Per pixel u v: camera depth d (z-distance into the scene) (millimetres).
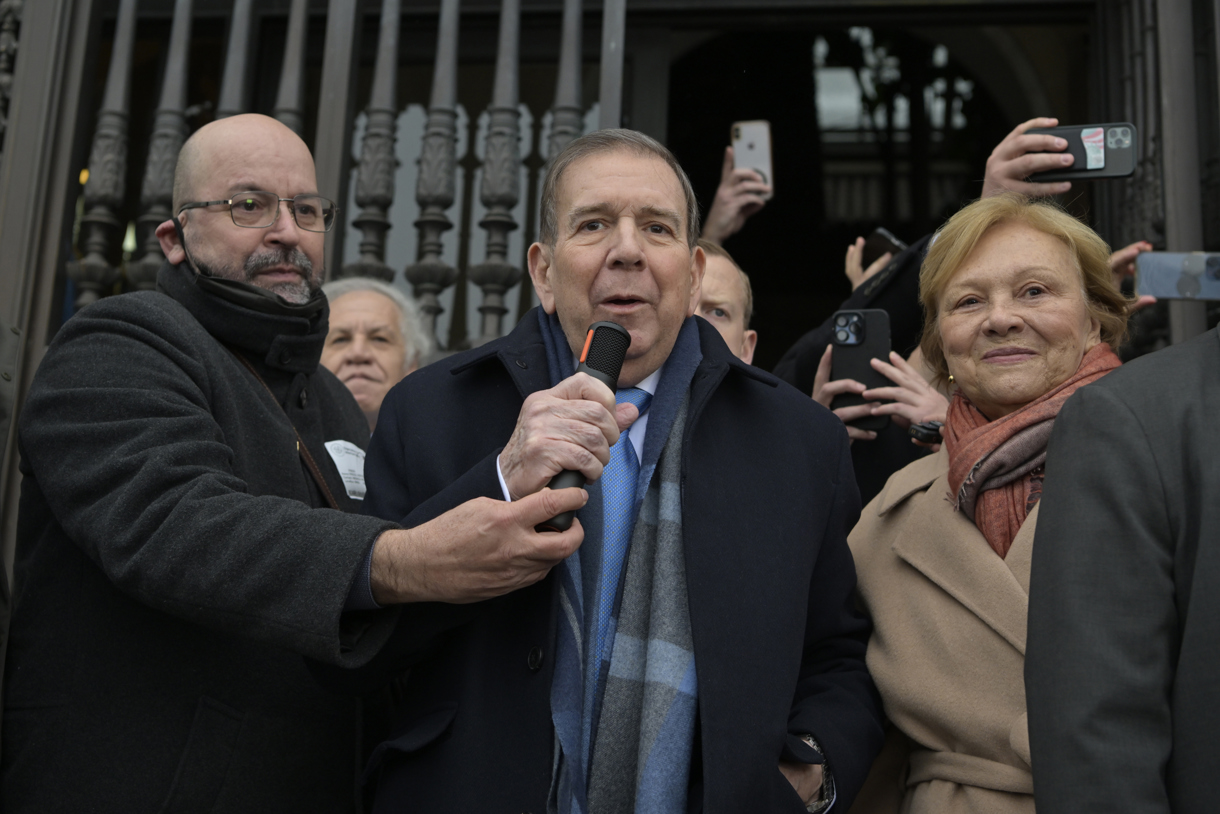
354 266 3191
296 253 1961
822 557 1708
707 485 1590
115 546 1502
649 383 1687
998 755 1589
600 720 1481
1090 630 1226
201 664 1646
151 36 4422
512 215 3201
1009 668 1618
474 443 1636
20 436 1675
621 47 3074
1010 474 1721
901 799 1792
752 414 1709
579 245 1610
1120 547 1243
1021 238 1801
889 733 1823
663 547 1549
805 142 7078
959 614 1699
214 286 1870
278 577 1434
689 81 6355
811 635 1731
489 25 4172
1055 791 1188
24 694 1654
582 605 1536
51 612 1674
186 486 1518
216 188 1932
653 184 1620
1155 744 1183
